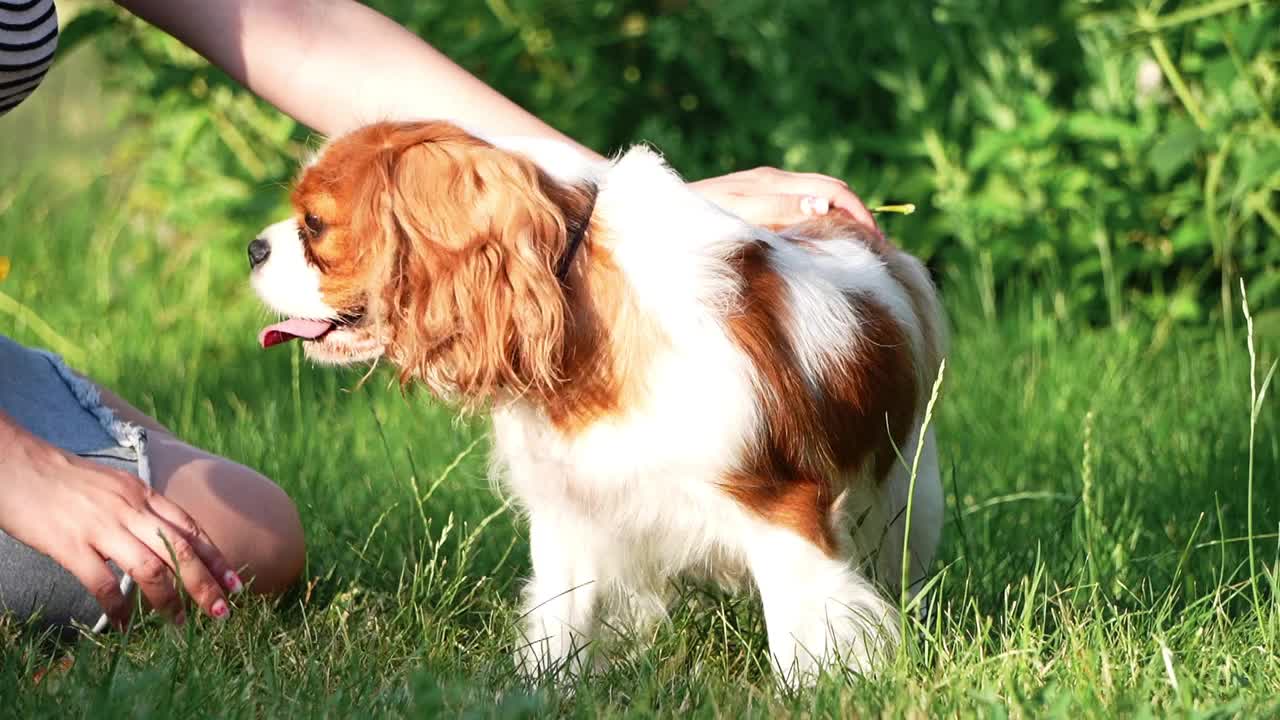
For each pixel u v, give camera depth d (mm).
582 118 7133
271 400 5469
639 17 7371
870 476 3525
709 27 7203
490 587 3752
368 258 3098
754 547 3189
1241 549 3902
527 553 3988
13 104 3285
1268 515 4078
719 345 3068
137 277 7336
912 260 3859
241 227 7293
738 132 7102
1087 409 5109
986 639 3139
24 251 7445
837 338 3295
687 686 2977
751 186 3680
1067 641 3115
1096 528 3660
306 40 3674
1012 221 6465
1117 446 4715
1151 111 6332
